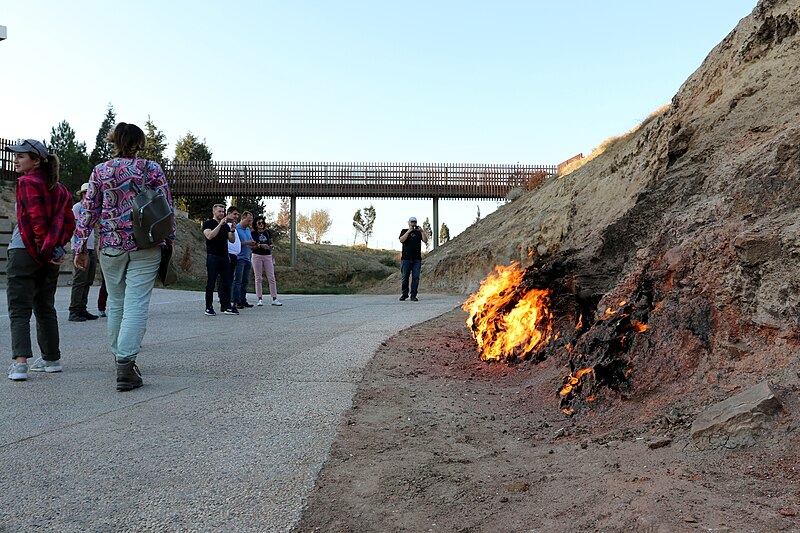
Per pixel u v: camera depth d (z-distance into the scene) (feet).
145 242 15.21
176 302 46.11
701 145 18.86
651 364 12.26
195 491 9.05
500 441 11.73
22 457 10.33
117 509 8.40
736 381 10.55
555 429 12.32
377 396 15.11
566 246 46.16
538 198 71.67
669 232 14.56
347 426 12.45
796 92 17.22
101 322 30.63
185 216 119.65
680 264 13.07
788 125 15.64
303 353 21.09
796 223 11.05
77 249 15.48
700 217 13.88
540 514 7.96
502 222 74.84
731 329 11.31
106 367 18.31
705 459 8.82
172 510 8.39
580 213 52.34
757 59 20.81
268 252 44.14
